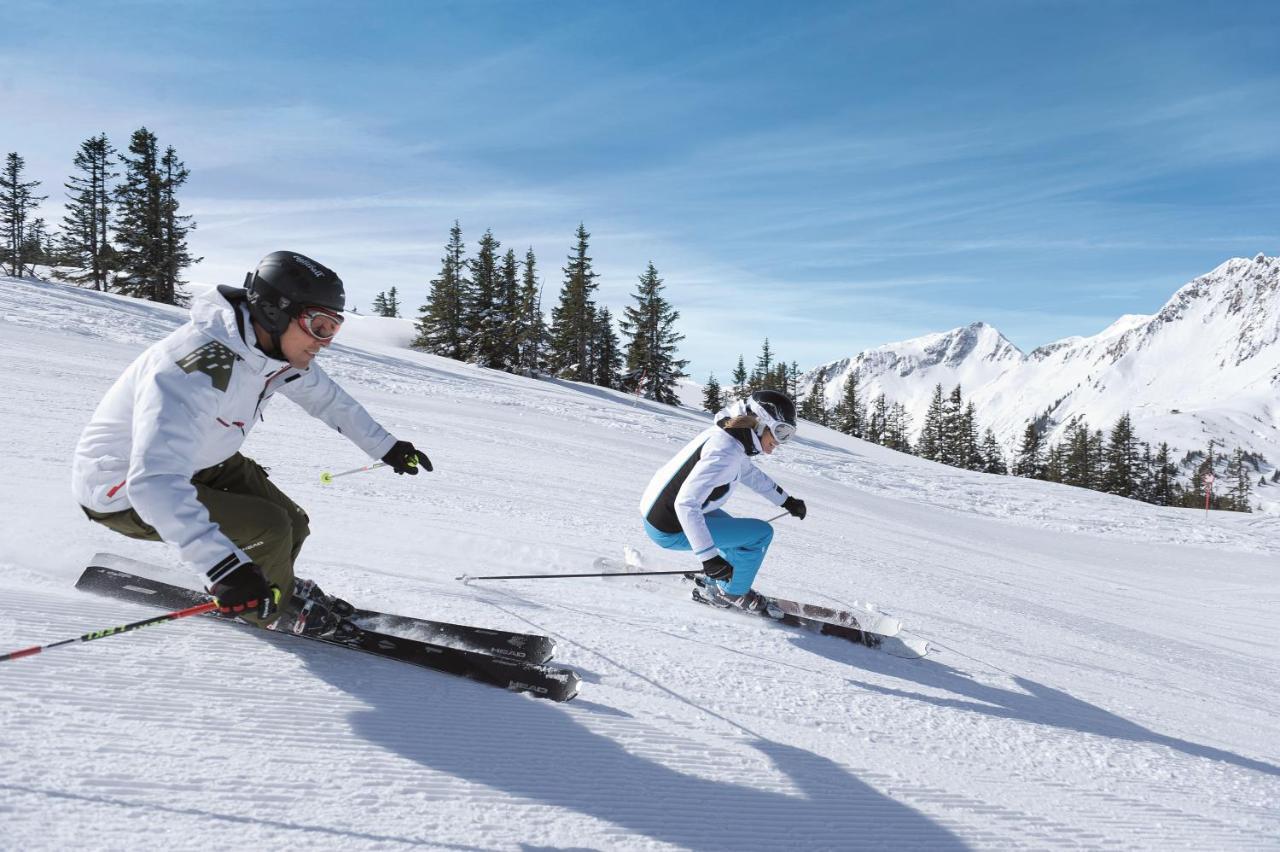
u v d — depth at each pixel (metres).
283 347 2.09
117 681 1.91
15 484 3.91
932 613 5.51
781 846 1.82
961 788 2.34
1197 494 79.81
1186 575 13.97
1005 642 4.98
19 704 1.71
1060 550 14.99
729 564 3.82
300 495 5.26
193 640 2.23
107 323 19.75
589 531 5.96
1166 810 2.46
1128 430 75.19
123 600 2.46
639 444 17.73
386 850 1.48
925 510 17.75
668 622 3.60
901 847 1.93
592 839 1.67
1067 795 2.44
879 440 85.44
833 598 5.34
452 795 1.72
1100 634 6.39
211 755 1.68
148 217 44.34
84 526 3.23
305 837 1.47
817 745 2.45
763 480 4.25
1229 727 3.96
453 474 8.02
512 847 1.58
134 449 1.85
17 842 1.30
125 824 1.40
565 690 2.31
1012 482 27.34
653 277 51.88
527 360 50.22
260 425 8.50
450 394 20.75
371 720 1.99
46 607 2.26
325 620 2.42
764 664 3.21
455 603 3.24
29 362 11.00
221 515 2.22
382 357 26.72
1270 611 10.39
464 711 2.14
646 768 2.05
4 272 40.84
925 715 2.97
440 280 52.47
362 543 4.16
